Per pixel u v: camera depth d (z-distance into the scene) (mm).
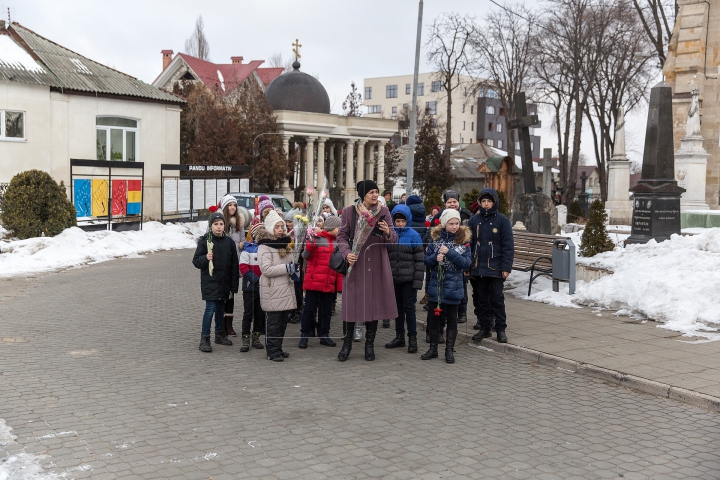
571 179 41406
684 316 9164
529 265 12008
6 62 23938
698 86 24641
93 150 25812
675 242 11125
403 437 5262
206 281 8195
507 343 8320
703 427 5555
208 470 4574
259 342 8555
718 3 24578
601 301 10500
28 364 7320
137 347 8305
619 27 38688
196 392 6430
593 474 4582
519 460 4816
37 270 15523
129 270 16016
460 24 46312
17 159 23500
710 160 24797
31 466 4578
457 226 7672
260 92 43438
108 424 5465
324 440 5180
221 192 28781
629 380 6734
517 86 45719
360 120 48625
